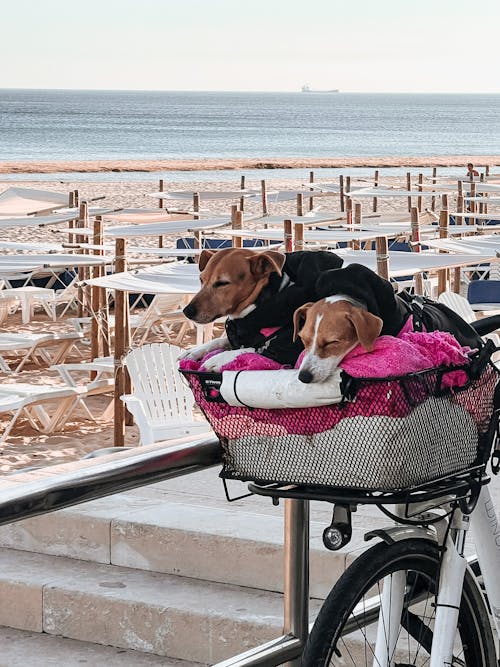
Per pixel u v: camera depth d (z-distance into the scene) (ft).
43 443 32.91
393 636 7.86
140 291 34.88
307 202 114.01
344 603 7.31
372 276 7.12
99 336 46.03
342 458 6.68
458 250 44.06
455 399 6.99
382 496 6.77
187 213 66.23
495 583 8.41
